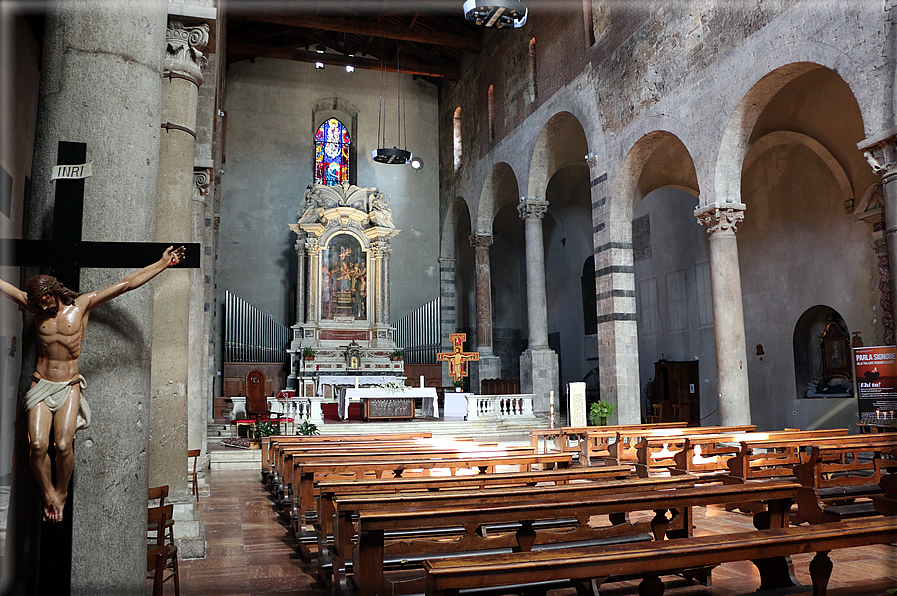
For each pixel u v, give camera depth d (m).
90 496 3.54
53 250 3.39
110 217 3.68
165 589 5.28
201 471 10.57
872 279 13.85
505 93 21.61
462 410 18.94
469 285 27.64
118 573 3.58
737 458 8.37
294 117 25.70
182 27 6.57
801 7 10.80
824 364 15.26
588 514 4.54
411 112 27.30
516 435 16.95
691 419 19.00
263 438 12.16
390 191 26.53
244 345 23.11
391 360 22.97
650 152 15.41
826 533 3.84
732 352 12.55
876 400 10.94
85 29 3.72
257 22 22.12
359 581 4.15
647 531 4.89
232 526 7.87
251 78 25.39
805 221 15.65
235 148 24.83
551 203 25.64
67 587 3.31
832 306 14.88
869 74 9.55
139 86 3.87
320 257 23.34
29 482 3.49
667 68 14.12
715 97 12.73
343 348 22.88
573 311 24.86
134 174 3.79
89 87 3.70
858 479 7.50
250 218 24.64
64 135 3.66
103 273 3.67
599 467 6.38
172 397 6.52
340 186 24.02
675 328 20.00
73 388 3.30
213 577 5.65
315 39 25.17
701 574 5.12
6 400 6.33
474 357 20.75
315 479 6.64
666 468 10.30
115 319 3.67
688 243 19.53
